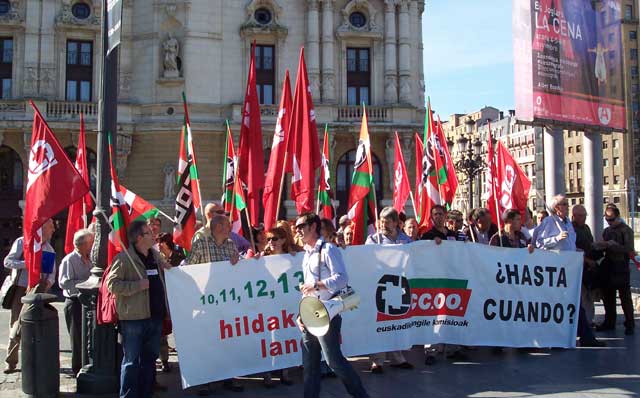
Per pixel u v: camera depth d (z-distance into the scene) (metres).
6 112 32.97
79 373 9.69
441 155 17.08
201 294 9.66
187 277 9.58
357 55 37.41
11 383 10.44
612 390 9.42
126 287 8.23
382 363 10.95
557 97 18.50
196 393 9.73
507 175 16.19
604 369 10.70
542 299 11.98
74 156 34.19
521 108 17.80
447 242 11.42
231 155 15.98
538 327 11.94
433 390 9.55
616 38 20.52
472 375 10.41
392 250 10.96
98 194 9.79
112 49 9.71
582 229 13.92
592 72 19.56
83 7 34.91
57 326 9.41
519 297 11.81
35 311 9.09
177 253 12.87
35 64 33.66
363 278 10.70
